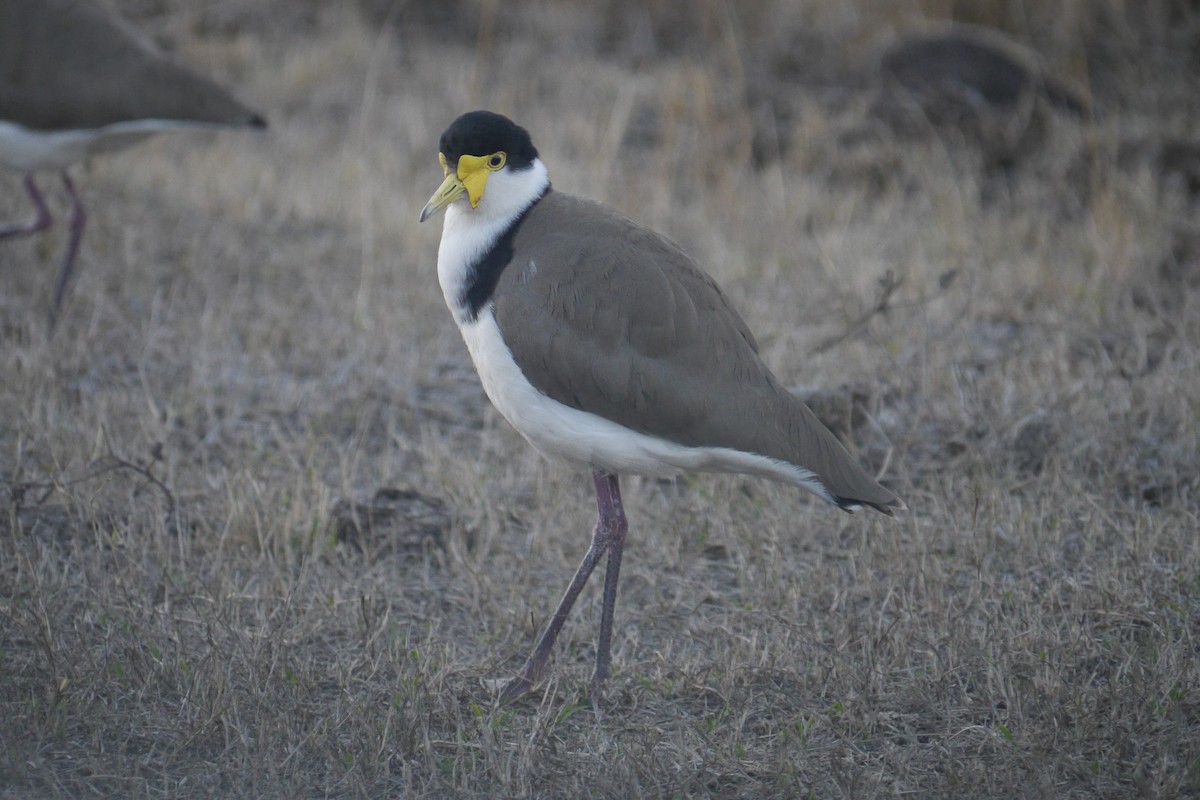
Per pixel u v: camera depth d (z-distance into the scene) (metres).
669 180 17.39
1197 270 14.49
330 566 9.74
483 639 8.88
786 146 18.64
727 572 9.84
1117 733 7.59
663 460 8.23
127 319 13.31
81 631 8.33
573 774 7.39
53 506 9.98
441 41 21.91
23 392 11.57
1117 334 13.35
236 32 21.48
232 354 12.88
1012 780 7.21
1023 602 8.97
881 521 10.03
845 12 21.80
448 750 7.67
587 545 10.07
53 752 7.41
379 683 8.24
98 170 16.30
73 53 12.39
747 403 8.13
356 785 7.24
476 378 12.80
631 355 8.04
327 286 14.45
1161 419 11.58
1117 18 20.88
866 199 17.28
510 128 8.27
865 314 13.29
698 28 22.31
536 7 22.77
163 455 10.61
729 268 14.91
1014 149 17.84
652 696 8.28
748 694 8.23
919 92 18.92
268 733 7.50
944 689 8.11
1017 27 20.58
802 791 7.29
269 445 11.40
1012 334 13.48
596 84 20.30
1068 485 10.51
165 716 7.77
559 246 8.21
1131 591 8.96
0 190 15.45
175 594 9.09
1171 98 19.31
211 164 17.09
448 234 8.52
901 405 11.77
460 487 10.66
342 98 19.75
